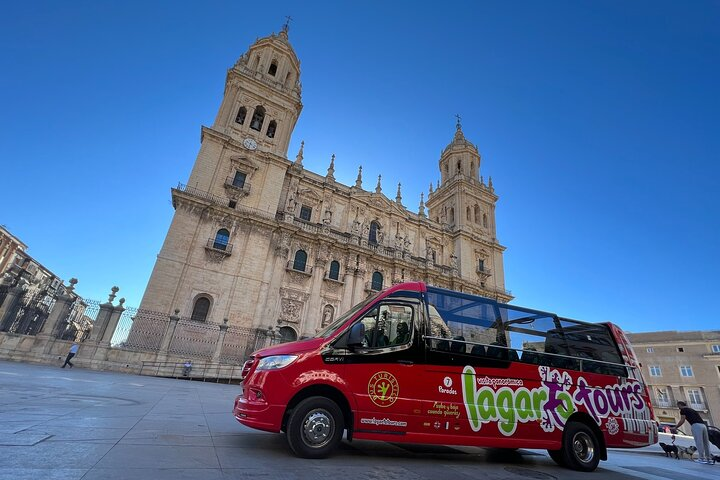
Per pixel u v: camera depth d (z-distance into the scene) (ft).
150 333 87.45
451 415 23.31
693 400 166.30
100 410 26.55
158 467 14.70
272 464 17.29
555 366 27.84
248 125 127.54
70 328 83.46
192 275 100.07
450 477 19.07
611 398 28.78
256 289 107.34
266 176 122.72
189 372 78.23
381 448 25.71
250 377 21.86
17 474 12.23
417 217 161.89
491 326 27.30
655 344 183.83
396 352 23.63
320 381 21.13
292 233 118.52
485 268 167.43
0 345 65.31
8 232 152.15
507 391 25.44
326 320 117.91
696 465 37.55
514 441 24.47
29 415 22.07
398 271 138.82
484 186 187.52
